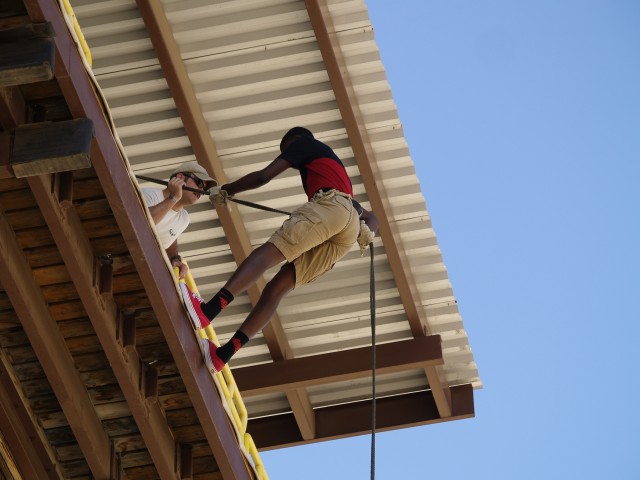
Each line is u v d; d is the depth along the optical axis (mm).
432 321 13891
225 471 8375
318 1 11508
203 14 11797
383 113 12445
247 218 13008
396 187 12883
